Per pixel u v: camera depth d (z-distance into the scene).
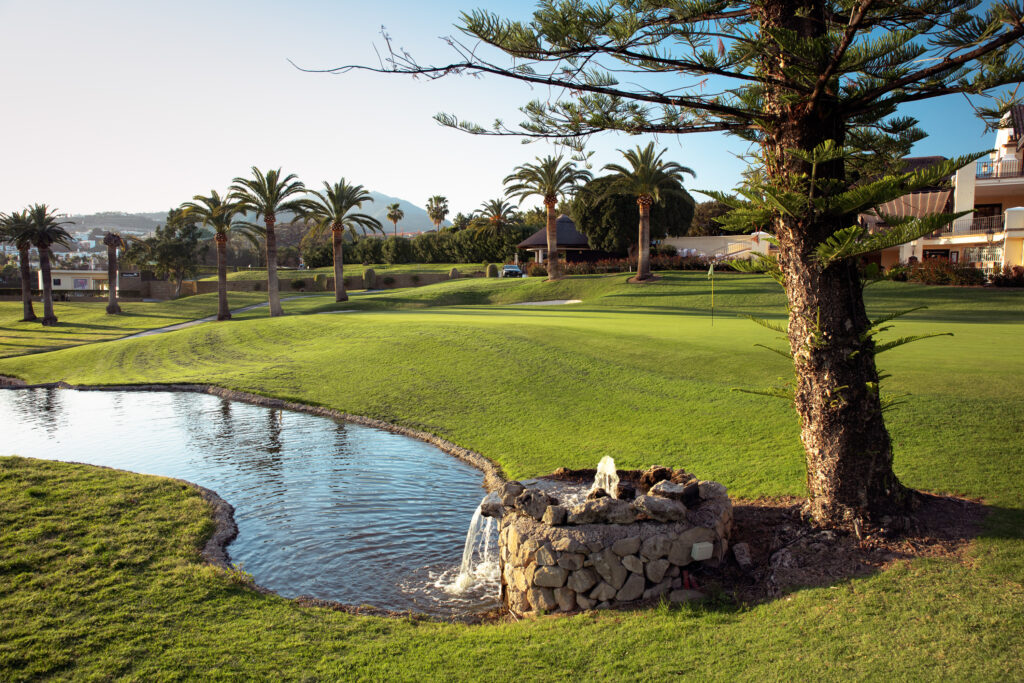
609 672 5.07
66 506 9.86
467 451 14.31
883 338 20.08
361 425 17.52
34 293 72.69
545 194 51.41
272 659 5.65
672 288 44.44
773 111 6.68
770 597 5.96
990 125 5.81
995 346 17.67
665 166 47.84
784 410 13.51
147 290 75.81
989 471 8.56
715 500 7.10
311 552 9.16
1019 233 36.94
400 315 37.06
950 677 4.44
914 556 6.08
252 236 49.72
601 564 6.41
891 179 5.50
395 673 5.33
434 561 8.81
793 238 6.66
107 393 25.23
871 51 5.57
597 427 14.46
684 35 5.84
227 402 21.89
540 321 29.55
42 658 5.68
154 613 6.61
